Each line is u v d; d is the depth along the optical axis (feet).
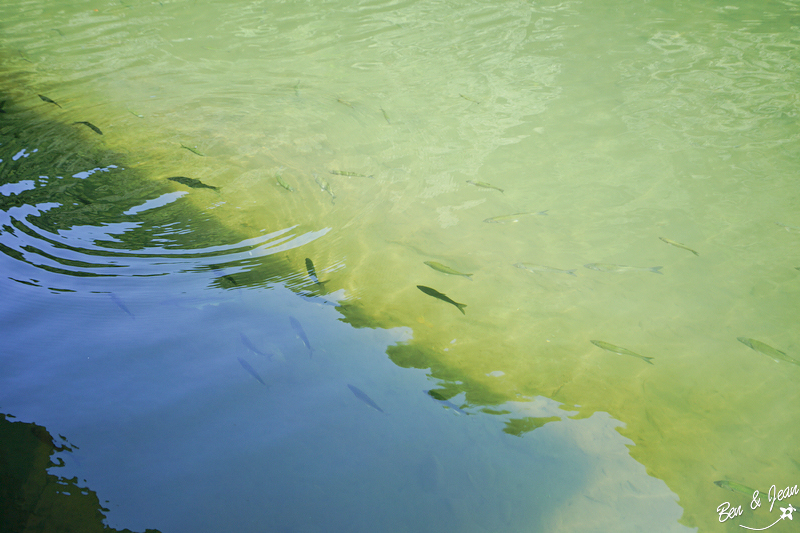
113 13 27.43
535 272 12.77
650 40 23.12
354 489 7.30
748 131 17.12
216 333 10.09
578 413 9.44
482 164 16.52
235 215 14.52
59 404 8.26
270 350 9.75
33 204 14.32
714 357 10.62
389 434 8.30
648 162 16.15
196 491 7.07
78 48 24.11
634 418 9.38
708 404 9.73
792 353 10.48
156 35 25.46
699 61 21.26
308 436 8.06
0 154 16.67
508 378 10.14
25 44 24.14
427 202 15.10
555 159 16.56
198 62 23.26
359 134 18.31
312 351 9.90
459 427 8.71
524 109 19.11
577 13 26.16
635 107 18.74
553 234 13.88
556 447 8.61
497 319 11.62
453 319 11.54
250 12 27.63
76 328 9.95
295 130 18.70
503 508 7.36
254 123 19.19
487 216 14.55
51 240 12.80
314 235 13.82
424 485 7.50
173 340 9.82
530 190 15.35
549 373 10.34
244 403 8.55
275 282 11.90
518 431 8.83
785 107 18.16
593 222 14.15
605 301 12.01
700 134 17.15
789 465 8.59
